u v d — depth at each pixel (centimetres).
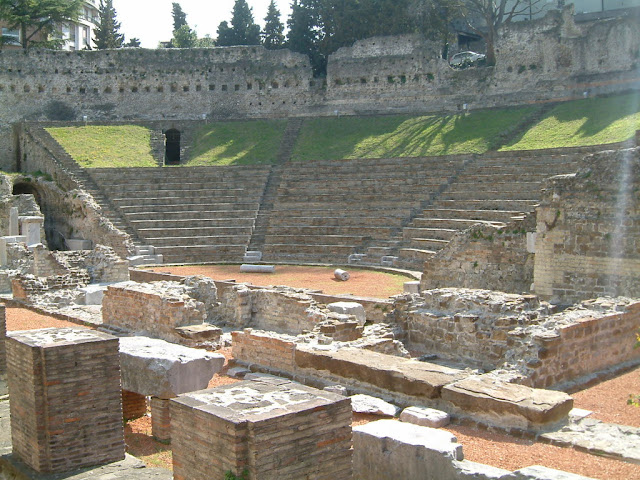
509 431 1179
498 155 4597
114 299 2302
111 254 3194
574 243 2428
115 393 1122
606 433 1152
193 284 2433
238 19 8544
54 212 5216
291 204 4828
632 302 1759
